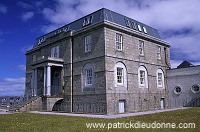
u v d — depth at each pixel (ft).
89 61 87.35
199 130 36.86
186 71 108.37
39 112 81.61
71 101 91.66
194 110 75.92
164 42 115.03
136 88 92.94
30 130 39.24
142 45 101.40
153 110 89.40
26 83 131.34
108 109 78.43
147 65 101.71
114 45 86.07
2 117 62.34
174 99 111.14
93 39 87.20
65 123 47.62
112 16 91.50
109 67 82.17
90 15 95.66
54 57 104.63
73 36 96.27
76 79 92.02
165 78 113.91
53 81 104.12
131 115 67.97
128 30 92.79
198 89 103.50
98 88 82.12
